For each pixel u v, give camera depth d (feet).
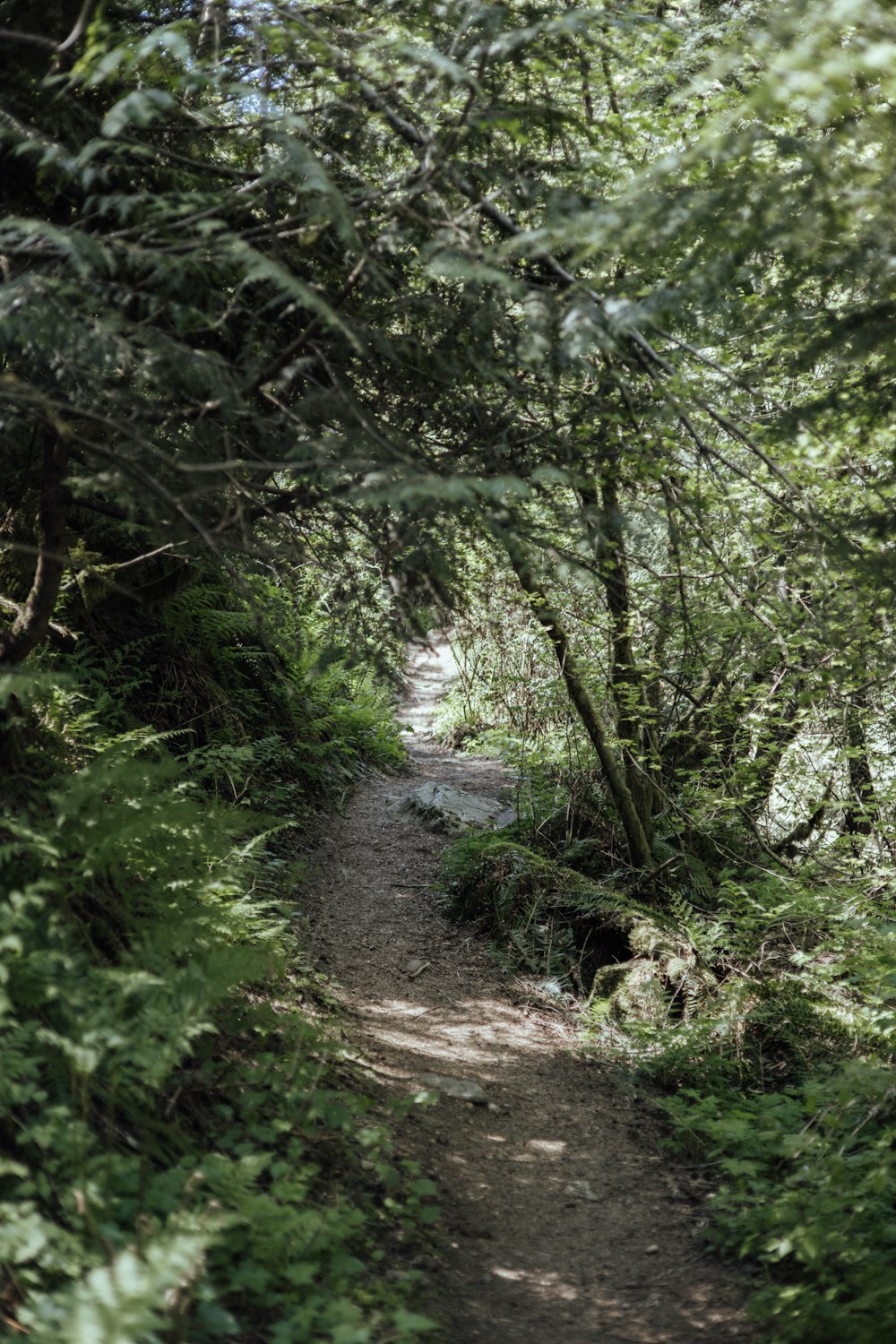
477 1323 10.46
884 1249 11.09
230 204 9.84
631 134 13.38
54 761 13.04
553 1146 15.35
